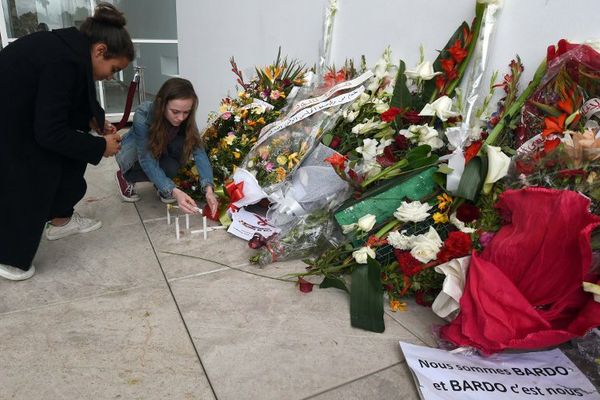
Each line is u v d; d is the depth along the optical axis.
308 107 2.66
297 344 1.66
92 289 1.97
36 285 1.99
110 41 1.94
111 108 6.09
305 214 2.37
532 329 1.46
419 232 1.97
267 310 1.85
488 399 1.38
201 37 4.76
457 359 1.56
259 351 1.62
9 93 1.81
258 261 2.20
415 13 2.44
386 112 2.21
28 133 1.88
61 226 2.46
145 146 2.53
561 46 1.75
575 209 1.42
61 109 1.85
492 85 2.05
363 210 2.07
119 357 1.56
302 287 1.97
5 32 5.40
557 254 1.47
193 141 2.66
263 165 2.69
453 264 1.66
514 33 2.02
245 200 2.57
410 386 1.47
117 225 2.67
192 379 1.48
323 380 1.49
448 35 2.29
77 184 2.33
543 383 1.45
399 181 2.05
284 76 3.19
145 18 5.84
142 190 3.30
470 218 1.83
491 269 1.54
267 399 1.41
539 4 1.91
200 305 1.87
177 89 2.39
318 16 3.08
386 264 1.99
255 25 3.78
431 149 2.03
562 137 1.66
